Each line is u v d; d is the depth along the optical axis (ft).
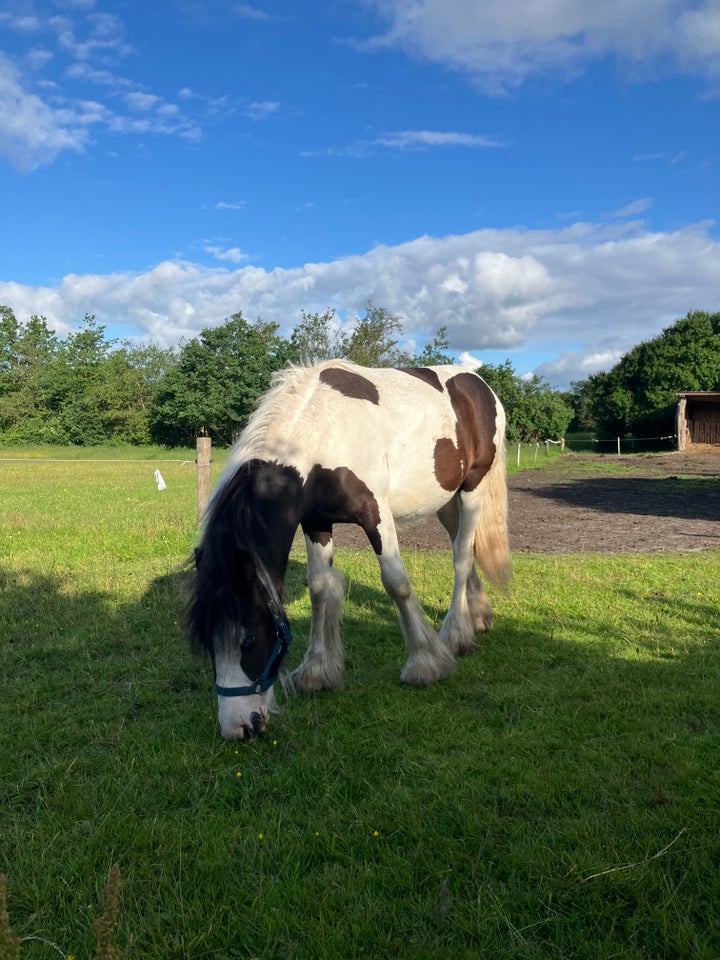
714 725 10.86
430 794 9.00
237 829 8.21
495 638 15.61
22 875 7.34
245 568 9.24
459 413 14.46
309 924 6.62
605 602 18.24
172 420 134.62
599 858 7.47
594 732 10.69
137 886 7.27
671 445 122.52
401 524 14.46
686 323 138.82
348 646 15.28
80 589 19.79
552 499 46.60
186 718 11.46
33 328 172.76
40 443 139.74
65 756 10.25
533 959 6.20
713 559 24.11
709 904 6.80
